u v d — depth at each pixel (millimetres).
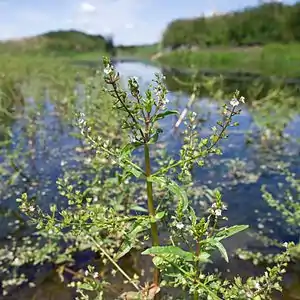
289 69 17297
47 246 3531
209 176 5242
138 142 1986
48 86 10273
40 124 7199
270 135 6910
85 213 2256
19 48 20188
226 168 5527
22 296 3068
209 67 22906
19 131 6930
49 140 6781
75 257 3488
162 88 1917
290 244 2078
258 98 9852
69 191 2363
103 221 2113
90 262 3422
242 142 6898
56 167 5469
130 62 29297
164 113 1945
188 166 2137
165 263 1967
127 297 2545
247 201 4523
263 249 3604
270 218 4145
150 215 2102
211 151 2023
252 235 3830
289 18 25891
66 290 3125
